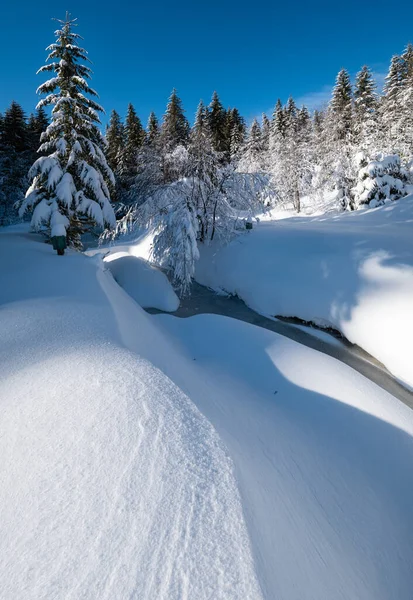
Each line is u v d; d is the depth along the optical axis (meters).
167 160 22.23
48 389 2.23
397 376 5.34
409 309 5.67
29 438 1.75
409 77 31.97
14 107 28.36
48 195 11.59
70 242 12.03
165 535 1.22
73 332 3.36
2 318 3.68
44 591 1.00
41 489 1.41
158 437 1.78
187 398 2.32
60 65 11.08
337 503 2.43
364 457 3.12
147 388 2.31
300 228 12.12
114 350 2.97
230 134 39.91
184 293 9.77
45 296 4.85
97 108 12.19
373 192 20.81
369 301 6.38
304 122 46.38
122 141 35.50
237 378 4.35
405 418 3.75
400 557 2.20
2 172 27.12
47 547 1.16
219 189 11.94
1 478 1.48
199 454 1.70
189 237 9.47
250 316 8.19
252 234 11.34
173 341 5.39
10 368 2.55
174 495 1.41
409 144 26.98
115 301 5.29
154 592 1.02
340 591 1.57
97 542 1.18
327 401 3.90
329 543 1.93
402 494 2.80
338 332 6.82
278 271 8.67
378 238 8.87
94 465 1.56
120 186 30.48
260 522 1.47
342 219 18.12
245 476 1.74
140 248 13.34
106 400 2.10
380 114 31.89
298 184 28.66
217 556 1.16
